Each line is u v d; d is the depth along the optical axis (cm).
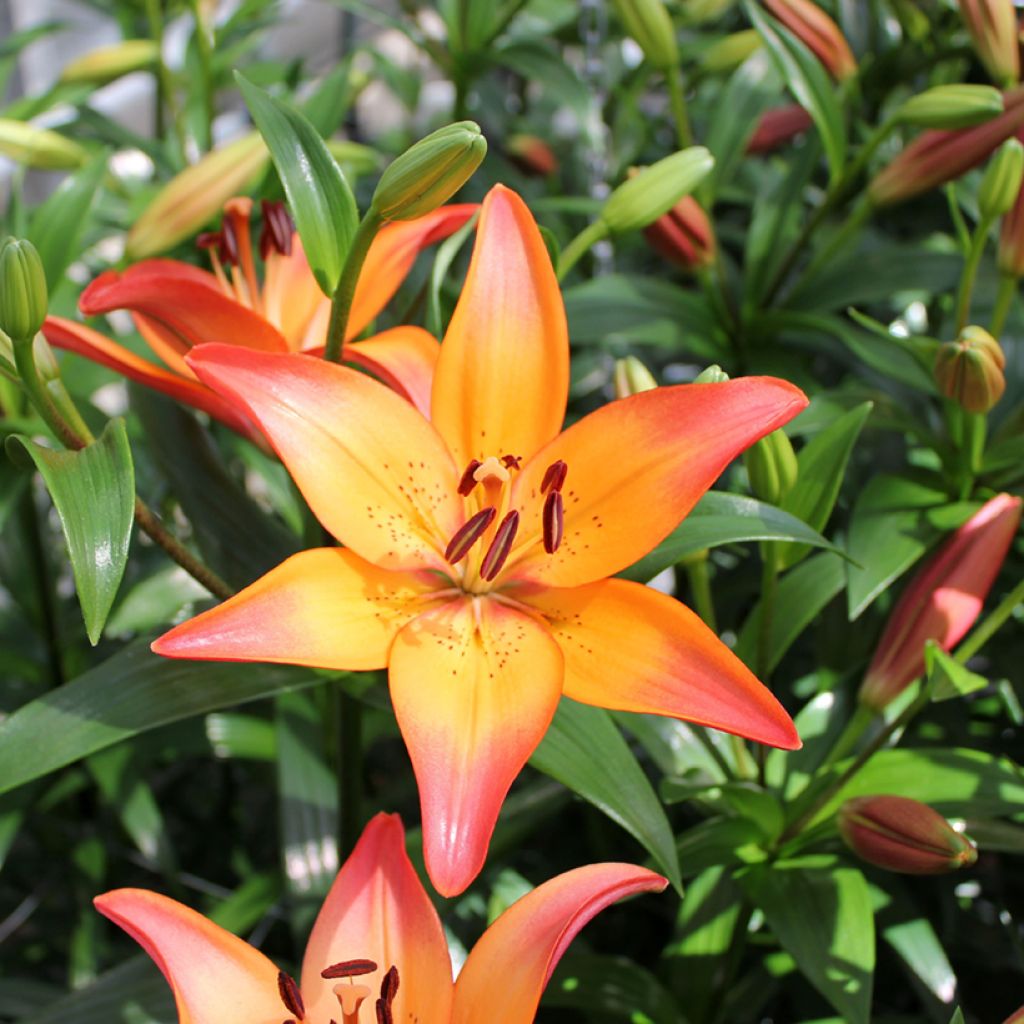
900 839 57
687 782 61
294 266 66
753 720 53
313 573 55
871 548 66
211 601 66
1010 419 69
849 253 78
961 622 61
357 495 56
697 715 54
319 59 125
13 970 79
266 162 68
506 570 57
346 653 55
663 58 74
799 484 61
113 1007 63
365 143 104
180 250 75
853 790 62
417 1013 54
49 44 112
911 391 74
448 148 54
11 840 71
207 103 80
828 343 76
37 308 55
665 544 58
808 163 76
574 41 92
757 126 78
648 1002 66
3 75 84
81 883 76
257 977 53
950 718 72
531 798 67
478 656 56
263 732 74
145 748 73
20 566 75
